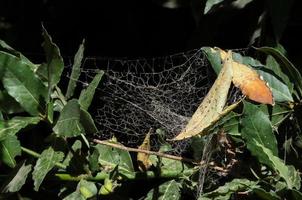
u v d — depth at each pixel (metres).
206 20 1.13
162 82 1.19
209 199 1.00
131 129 1.17
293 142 1.04
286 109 1.03
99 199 1.02
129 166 1.04
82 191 1.00
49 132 1.03
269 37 1.08
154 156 1.06
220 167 1.04
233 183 1.00
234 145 1.03
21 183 0.97
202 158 1.04
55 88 1.02
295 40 1.12
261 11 1.11
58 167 1.01
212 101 0.97
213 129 0.99
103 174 1.02
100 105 1.20
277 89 1.03
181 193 1.05
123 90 1.20
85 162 1.01
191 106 1.17
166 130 1.14
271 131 0.99
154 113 1.17
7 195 1.01
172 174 1.04
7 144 0.99
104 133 1.18
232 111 1.00
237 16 1.13
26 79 0.98
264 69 1.03
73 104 0.95
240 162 1.03
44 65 1.00
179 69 1.18
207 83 1.16
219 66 1.03
